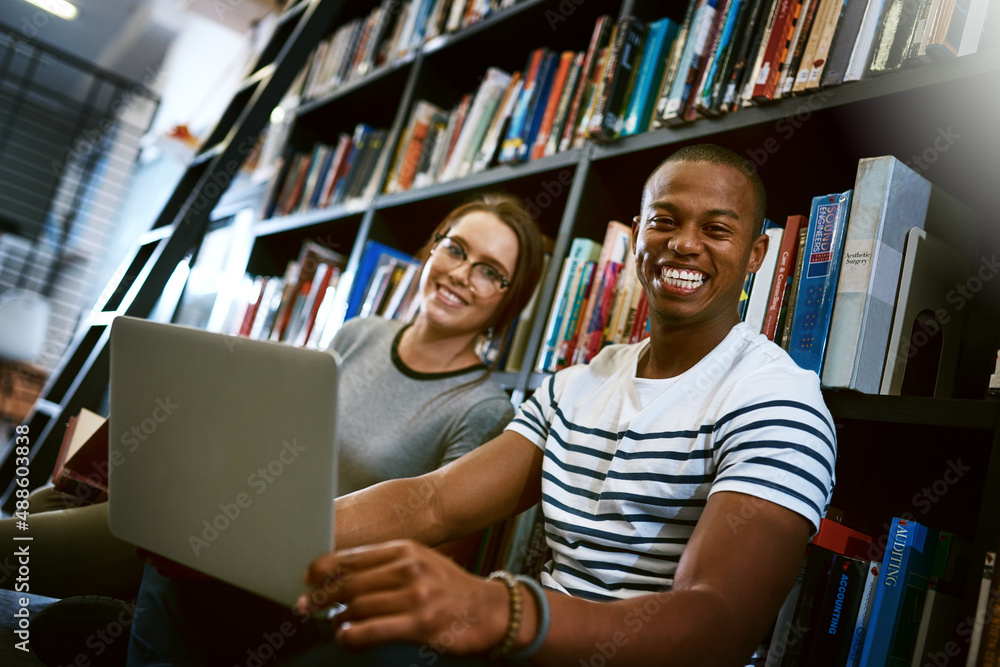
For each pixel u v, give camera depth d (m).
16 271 5.54
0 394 4.50
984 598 0.72
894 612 0.83
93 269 5.75
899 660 0.83
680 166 0.96
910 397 0.86
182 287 2.94
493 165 1.75
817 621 0.87
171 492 0.76
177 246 2.15
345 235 2.46
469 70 2.10
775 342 1.00
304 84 2.79
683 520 0.84
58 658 0.96
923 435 1.04
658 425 0.90
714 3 1.28
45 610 0.96
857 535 0.99
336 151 2.40
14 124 5.85
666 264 0.93
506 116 1.73
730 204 0.92
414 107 2.05
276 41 2.88
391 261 1.98
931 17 0.94
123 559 1.15
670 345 0.96
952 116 0.98
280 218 2.52
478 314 1.43
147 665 0.80
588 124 1.45
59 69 6.24
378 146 2.19
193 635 0.84
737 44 1.19
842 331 0.93
